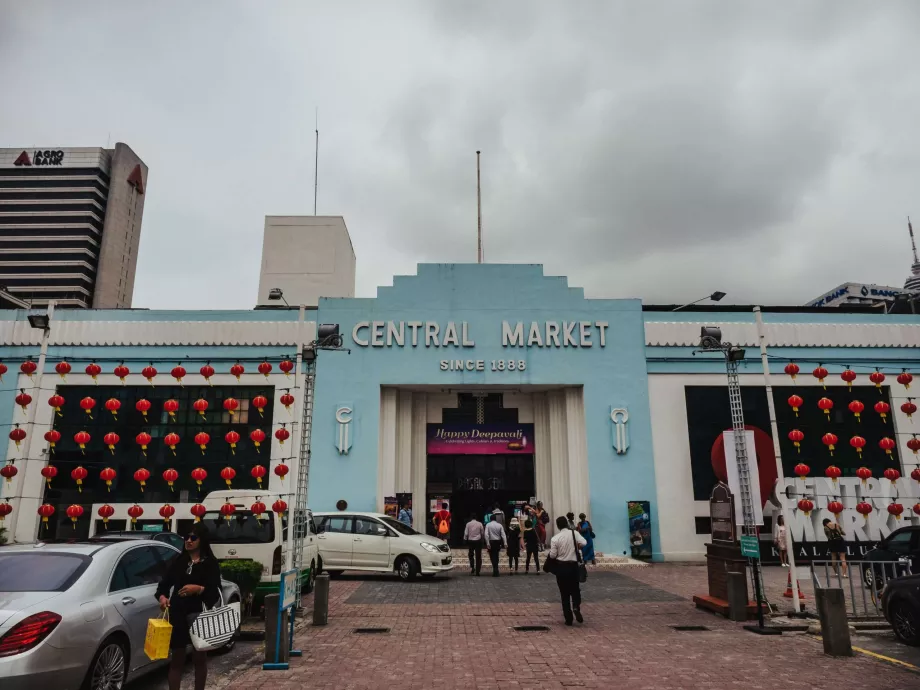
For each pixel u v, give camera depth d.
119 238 104.81
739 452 11.85
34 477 20.05
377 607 12.38
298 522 11.61
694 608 12.30
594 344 22.48
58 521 19.94
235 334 21.58
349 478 21.12
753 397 21.98
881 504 20.59
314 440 21.31
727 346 12.45
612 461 21.58
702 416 22.00
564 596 10.78
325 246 30.09
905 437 21.39
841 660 8.38
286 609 8.47
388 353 22.14
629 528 20.92
